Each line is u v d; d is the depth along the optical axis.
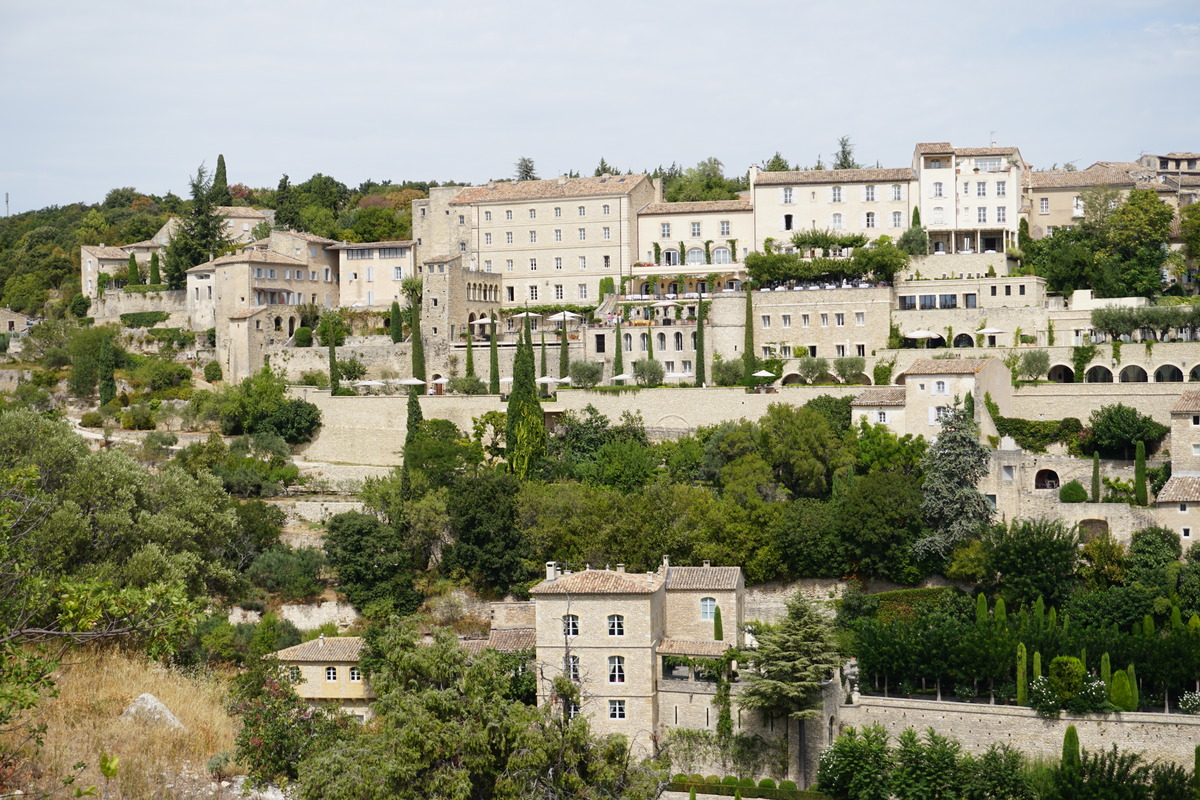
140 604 44.47
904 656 94.25
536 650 92.06
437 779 56.59
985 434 123.31
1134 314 138.38
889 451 121.25
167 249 195.25
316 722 59.03
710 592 97.56
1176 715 87.31
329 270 195.25
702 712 91.38
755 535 109.12
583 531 112.69
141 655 59.41
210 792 48.84
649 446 136.25
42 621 56.41
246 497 135.12
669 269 175.50
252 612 111.94
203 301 185.12
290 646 106.06
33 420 98.75
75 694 52.31
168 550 94.38
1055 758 88.62
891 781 85.31
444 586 115.06
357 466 145.62
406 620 68.44
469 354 160.75
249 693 63.03
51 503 50.94
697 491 115.06
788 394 137.00
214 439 142.38
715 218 178.88
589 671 91.31
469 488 118.12
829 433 122.69
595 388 143.12
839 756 86.50
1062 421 126.25
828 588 109.69
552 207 183.12
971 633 93.81
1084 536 109.38
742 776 89.56
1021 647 91.69
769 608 109.62
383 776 55.25
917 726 91.81
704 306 153.75
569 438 138.75
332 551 116.12
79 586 43.94
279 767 55.28
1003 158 171.00
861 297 152.88
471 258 187.12
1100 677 91.38
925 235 166.25
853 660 103.25
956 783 85.00
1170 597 100.44
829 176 173.88
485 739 58.53
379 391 162.38
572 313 175.88
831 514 111.38
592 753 60.31
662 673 94.38
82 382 170.62
